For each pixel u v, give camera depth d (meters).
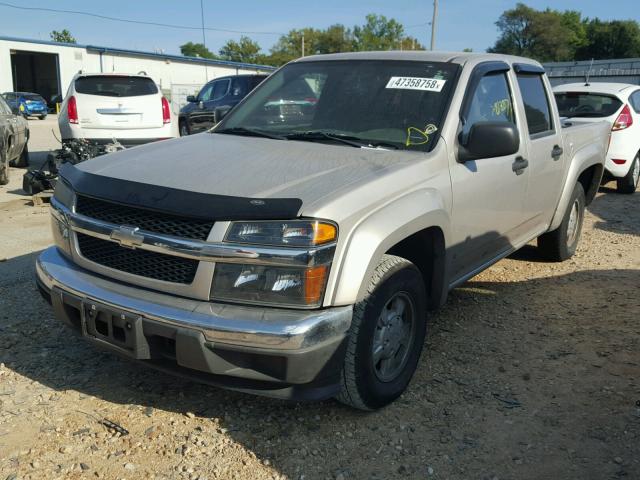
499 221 4.20
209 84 16.72
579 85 9.85
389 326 3.19
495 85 4.20
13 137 10.48
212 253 2.67
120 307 2.81
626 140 9.14
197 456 2.83
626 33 85.12
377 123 3.74
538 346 4.05
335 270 2.71
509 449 2.96
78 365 3.63
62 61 41.38
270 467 2.78
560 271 5.61
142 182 2.99
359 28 89.50
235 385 2.75
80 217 3.08
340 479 2.72
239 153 3.44
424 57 4.08
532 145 4.55
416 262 3.59
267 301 2.68
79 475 2.69
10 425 3.03
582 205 5.94
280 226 2.65
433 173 3.38
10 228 6.70
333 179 2.98
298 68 4.45
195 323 2.64
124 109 9.77
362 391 3.01
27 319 4.22
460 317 4.51
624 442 3.03
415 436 3.05
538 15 84.81
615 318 4.51
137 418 3.12
